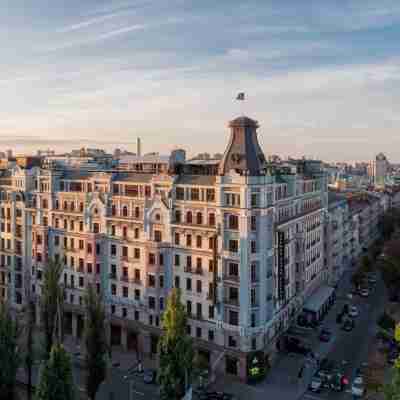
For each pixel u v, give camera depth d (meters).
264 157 72.88
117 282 80.75
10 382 53.41
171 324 55.03
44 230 89.38
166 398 53.94
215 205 68.94
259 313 67.25
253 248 66.88
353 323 90.00
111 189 82.00
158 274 74.25
